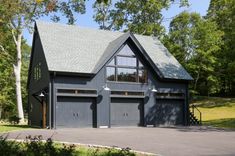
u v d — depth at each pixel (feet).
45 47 111.75
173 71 124.26
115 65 114.52
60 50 112.78
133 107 117.08
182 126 117.50
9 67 176.45
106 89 111.55
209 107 183.83
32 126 115.03
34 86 123.85
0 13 116.78
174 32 196.75
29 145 34.76
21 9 122.72
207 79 197.26
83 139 68.39
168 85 122.83
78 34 123.65
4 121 152.46
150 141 66.59
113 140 67.51
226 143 64.13
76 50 115.55
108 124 111.65
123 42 114.52
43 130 93.04
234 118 137.18
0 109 194.59
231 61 193.67
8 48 150.20
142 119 118.01
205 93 219.82
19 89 137.18
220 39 194.70
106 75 112.88
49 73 104.63
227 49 194.18
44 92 108.27
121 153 36.76
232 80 208.54
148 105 118.83
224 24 206.28
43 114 105.19
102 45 123.03
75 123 107.45
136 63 117.91
